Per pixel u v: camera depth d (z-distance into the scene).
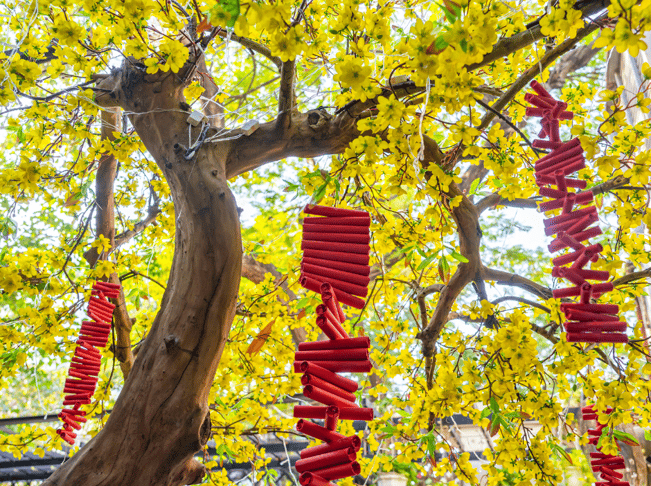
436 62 1.40
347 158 2.00
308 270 1.40
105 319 2.66
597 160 1.48
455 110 1.67
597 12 1.54
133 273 3.18
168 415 1.76
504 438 2.63
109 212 3.07
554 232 1.49
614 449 2.31
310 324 3.04
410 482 4.25
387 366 2.92
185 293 1.92
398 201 3.33
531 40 1.81
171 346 1.82
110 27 2.01
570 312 1.40
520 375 2.52
